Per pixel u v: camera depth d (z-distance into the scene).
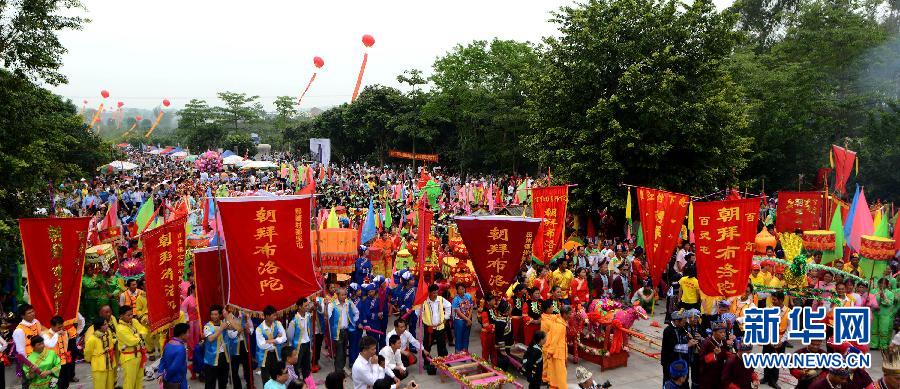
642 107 22.73
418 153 66.69
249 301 10.91
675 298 16.05
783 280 14.99
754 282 15.28
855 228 16.69
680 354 10.54
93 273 13.92
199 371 12.11
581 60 24.84
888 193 34.31
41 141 15.16
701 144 24.69
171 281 11.37
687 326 10.91
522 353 13.13
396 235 20.03
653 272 15.43
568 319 12.52
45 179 16.64
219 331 10.73
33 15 14.94
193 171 60.88
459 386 12.06
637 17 24.81
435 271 17.41
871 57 38.62
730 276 13.14
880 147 33.56
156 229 10.99
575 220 26.72
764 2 51.25
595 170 24.69
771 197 34.84
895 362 8.65
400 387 11.48
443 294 15.49
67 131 35.81
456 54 53.59
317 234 12.96
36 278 10.66
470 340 15.39
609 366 13.20
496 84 51.72
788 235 18.89
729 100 28.69
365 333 13.32
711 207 13.17
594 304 13.65
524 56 48.59
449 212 30.44
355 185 42.66
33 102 15.70
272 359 10.72
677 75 23.67
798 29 42.66
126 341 10.44
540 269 16.47
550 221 16.98
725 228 13.11
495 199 34.19
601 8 25.17
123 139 138.38
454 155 60.69
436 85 56.31
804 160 36.41
